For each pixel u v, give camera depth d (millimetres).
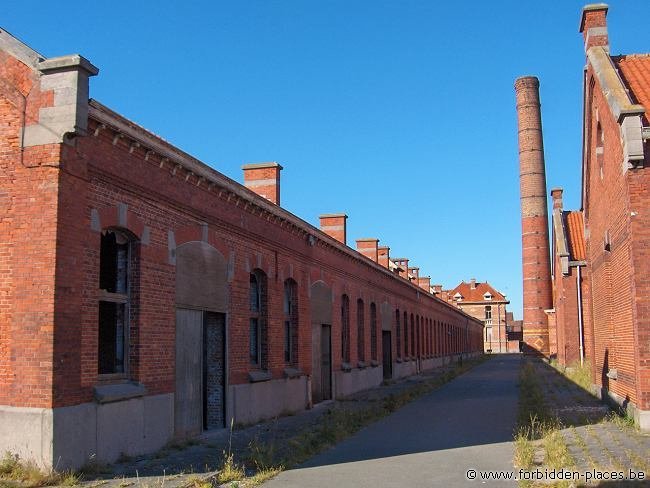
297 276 21266
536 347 66250
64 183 10383
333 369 24938
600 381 21250
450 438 14047
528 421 16203
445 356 60594
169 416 13125
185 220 14195
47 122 10414
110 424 11219
